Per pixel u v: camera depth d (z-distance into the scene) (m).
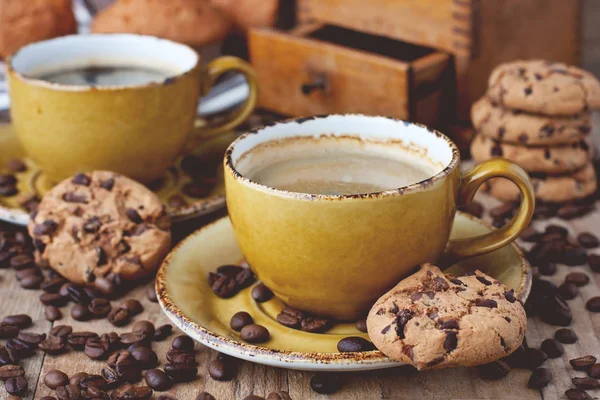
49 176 0.73
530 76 0.72
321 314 0.61
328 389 0.58
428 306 0.57
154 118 0.69
